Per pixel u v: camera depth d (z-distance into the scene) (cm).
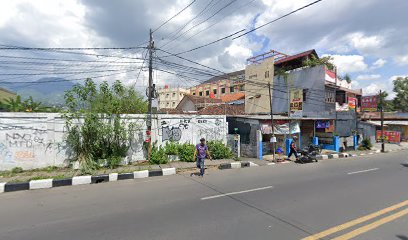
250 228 477
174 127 1395
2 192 780
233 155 1512
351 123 2605
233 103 3788
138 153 1284
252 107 3300
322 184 855
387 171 1137
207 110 3103
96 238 436
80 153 1118
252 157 1611
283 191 756
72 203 644
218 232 458
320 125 2086
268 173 1077
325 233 457
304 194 722
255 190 768
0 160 1024
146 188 805
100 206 615
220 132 1547
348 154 1842
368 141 2355
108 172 1027
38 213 569
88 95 1202
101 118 1176
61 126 1117
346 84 2898
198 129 1477
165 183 880
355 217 538
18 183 808
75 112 1128
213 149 1438
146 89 1474
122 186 842
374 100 2850
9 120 1035
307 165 1342
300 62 2828
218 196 701
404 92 4128
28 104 1377
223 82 4606
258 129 1602
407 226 491
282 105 2852
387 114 3716
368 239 434
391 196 704
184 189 785
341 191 758
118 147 1207
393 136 2978
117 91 1355
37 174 980
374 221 516
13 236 447
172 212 568
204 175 1034
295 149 1523
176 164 1239
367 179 945
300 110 2572
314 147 1700
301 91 2578
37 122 1077
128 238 434
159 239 429
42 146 1088
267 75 3092
